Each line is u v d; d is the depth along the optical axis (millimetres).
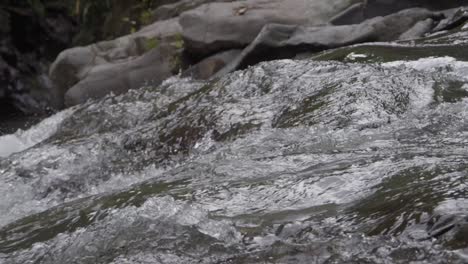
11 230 6953
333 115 9125
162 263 5168
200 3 20688
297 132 8914
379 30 15016
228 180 6926
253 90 11062
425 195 5211
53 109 20750
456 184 5324
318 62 11172
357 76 10188
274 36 15703
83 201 7410
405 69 10531
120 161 10602
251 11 17391
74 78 19500
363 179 6062
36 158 11008
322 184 6141
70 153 10938
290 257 4902
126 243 5598
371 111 8984
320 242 5016
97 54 19656
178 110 11727
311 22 16750
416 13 15242
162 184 7281
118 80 18672
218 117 10234
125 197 7070
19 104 24594
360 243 4871
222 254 5141
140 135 10898
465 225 4645
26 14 25516
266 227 5434
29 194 10258
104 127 13047
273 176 6730
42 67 25828
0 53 24812
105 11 24109
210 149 9680
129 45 19625
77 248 5824
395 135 8062
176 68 18391
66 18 26938
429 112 8820
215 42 17281
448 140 7504
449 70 10406
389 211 5168
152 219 5812
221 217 5844
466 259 4371
